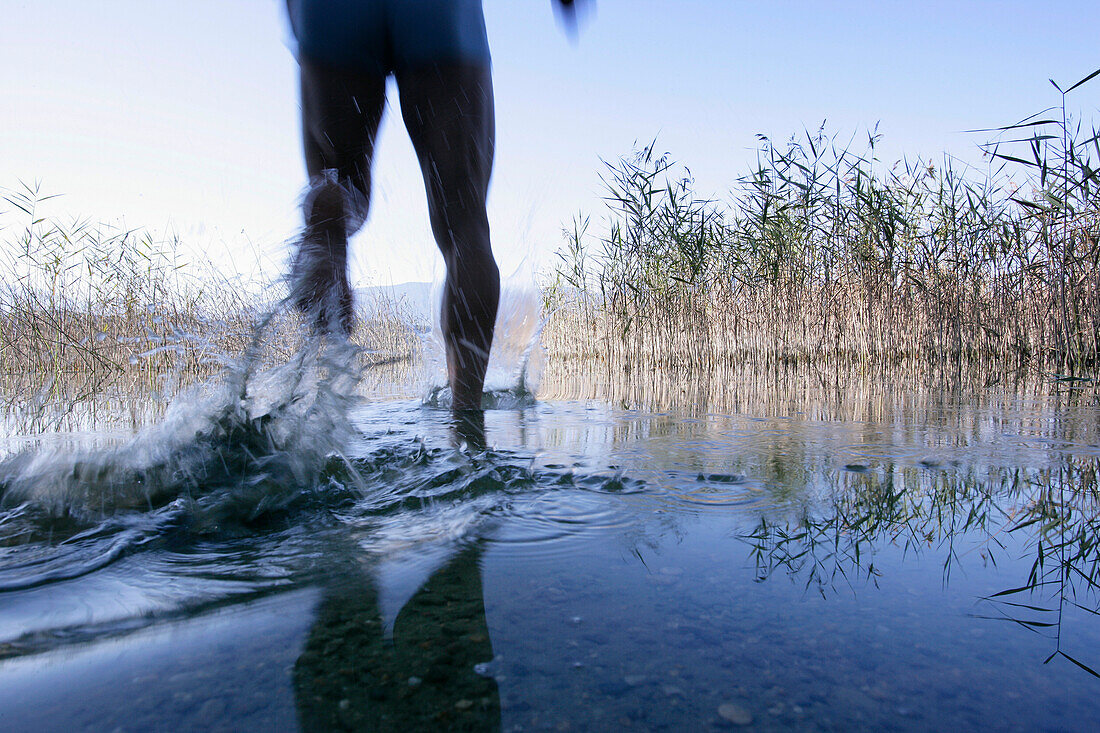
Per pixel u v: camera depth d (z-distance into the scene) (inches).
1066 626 22.6
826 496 39.6
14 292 155.9
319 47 67.5
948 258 178.7
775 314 213.5
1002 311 169.0
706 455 51.9
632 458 50.2
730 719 16.9
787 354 210.4
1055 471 46.6
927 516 35.7
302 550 30.1
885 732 16.4
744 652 20.6
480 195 70.2
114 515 33.8
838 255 202.2
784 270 212.2
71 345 152.7
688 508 37.0
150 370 138.3
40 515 33.6
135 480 37.1
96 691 18.1
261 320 54.0
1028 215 149.2
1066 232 139.7
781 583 26.4
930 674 19.3
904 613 23.6
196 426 42.6
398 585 26.1
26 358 155.9
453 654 20.4
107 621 22.7
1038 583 26.5
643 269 229.1
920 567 28.3
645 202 216.8
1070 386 119.8
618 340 234.1
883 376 152.8
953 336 176.1
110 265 163.3
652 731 16.3
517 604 24.2
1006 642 21.4
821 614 23.5
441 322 76.2
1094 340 139.4
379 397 99.2
